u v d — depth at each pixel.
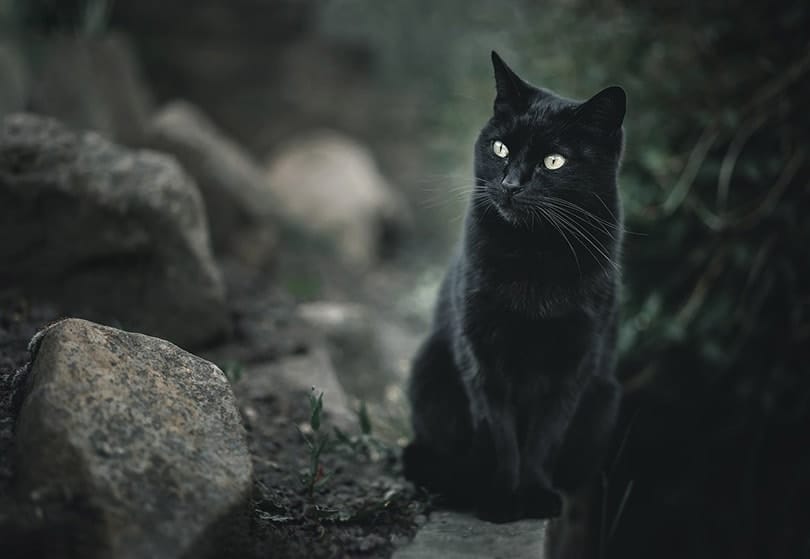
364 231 8.29
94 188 3.89
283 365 4.26
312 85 9.88
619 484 4.88
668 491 4.94
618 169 3.12
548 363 3.01
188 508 2.16
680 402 4.96
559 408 3.08
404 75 10.40
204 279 4.09
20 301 3.77
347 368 5.00
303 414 3.76
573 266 2.96
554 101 3.07
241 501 2.28
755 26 4.44
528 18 5.48
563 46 4.94
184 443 2.29
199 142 5.95
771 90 4.22
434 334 3.47
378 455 3.56
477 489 3.18
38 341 2.48
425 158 9.67
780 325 4.66
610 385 3.42
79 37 6.32
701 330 4.59
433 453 3.42
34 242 3.83
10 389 2.62
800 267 4.55
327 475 3.06
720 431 4.83
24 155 3.86
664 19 4.63
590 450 3.41
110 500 2.07
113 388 2.29
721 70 4.50
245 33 9.40
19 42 6.18
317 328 4.82
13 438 2.33
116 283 3.93
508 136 3.04
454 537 2.87
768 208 4.36
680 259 4.76
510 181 2.95
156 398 2.36
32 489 2.06
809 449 4.80
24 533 2.00
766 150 4.54
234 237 5.99
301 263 7.22
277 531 2.52
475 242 3.05
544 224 2.97
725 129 4.44
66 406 2.17
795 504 4.81
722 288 4.69
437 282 6.91
